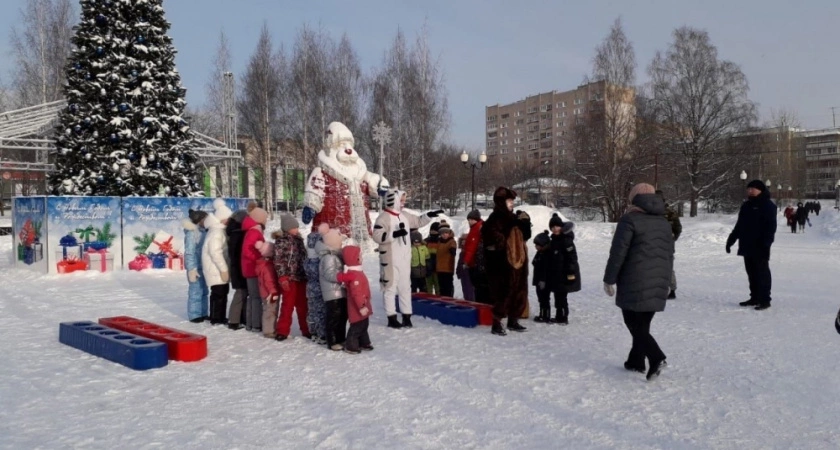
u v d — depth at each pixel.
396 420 4.50
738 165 46.97
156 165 18.06
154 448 3.96
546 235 8.55
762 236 9.20
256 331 8.02
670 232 5.64
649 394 5.13
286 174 45.84
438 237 10.47
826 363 6.07
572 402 4.92
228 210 8.67
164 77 18.56
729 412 4.67
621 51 40.31
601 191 41.34
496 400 4.97
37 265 15.52
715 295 10.83
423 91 36.78
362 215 9.58
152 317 9.15
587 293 11.38
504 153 113.25
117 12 17.80
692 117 45.19
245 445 4.01
